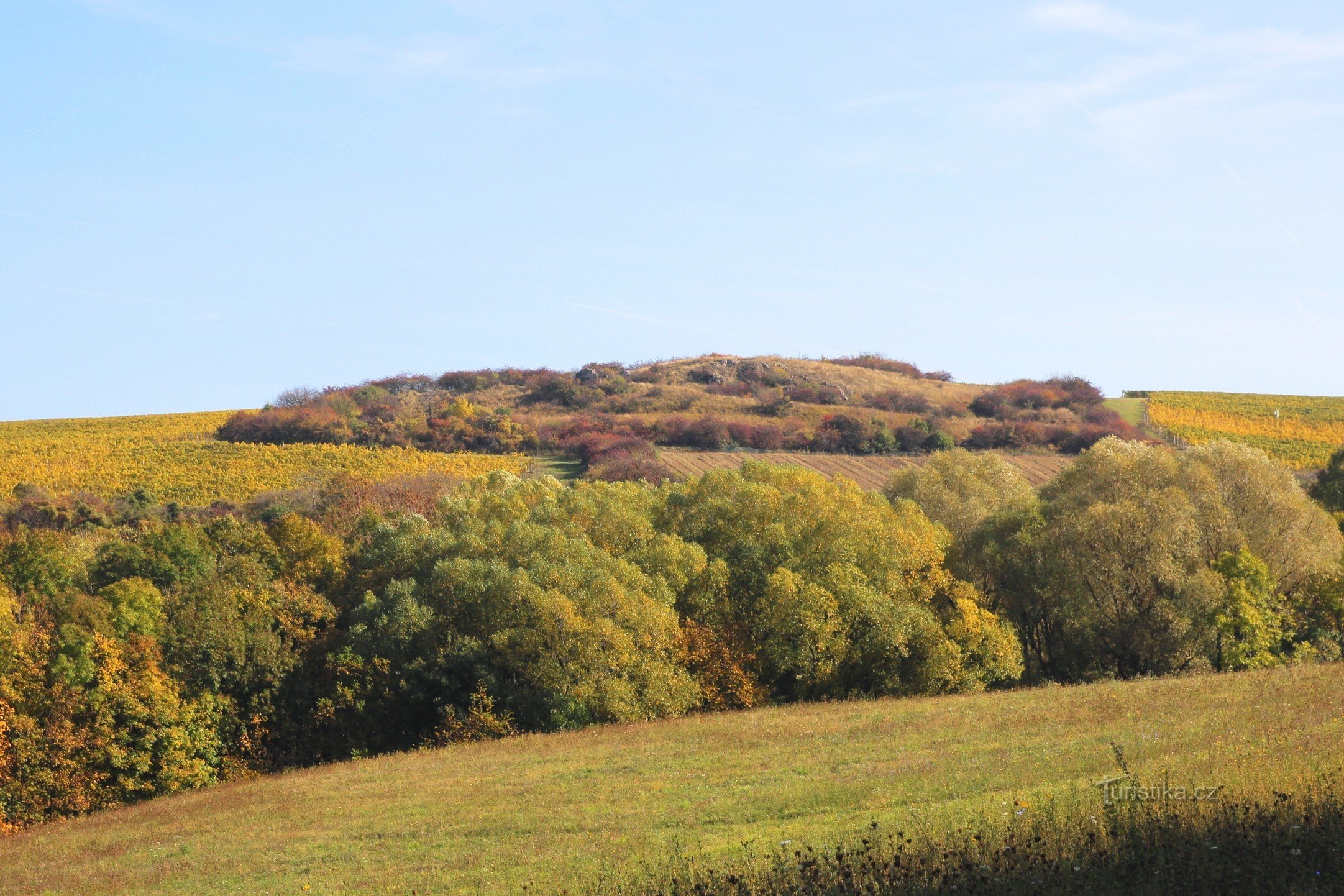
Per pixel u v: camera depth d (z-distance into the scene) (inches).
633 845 950.4
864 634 2154.3
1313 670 1528.1
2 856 1350.9
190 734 1931.6
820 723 1609.3
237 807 1459.2
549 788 1344.7
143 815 1526.8
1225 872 533.3
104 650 1929.1
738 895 596.4
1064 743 1216.2
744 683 2055.9
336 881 1002.7
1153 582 2151.8
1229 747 941.8
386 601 2198.6
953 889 559.5
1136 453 2529.5
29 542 2461.9
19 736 1798.7
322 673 2116.1
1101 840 605.6
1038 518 2495.1
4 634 1916.8
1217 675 1638.8
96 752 1825.8
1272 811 604.7
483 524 2516.0
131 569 2436.0
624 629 1993.1
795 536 2349.9
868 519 2331.4
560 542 2215.8
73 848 1337.4
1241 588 2058.3
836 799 1059.9
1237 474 2351.1
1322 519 2279.8
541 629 1952.5
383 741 2009.1
